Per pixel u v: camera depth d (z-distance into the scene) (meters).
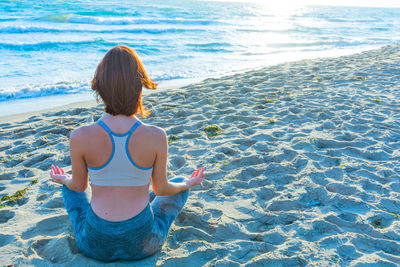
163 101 6.34
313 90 6.74
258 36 22.64
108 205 1.74
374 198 2.91
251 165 3.61
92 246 1.86
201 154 3.91
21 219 2.58
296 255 2.15
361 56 11.81
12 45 13.46
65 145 4.32
